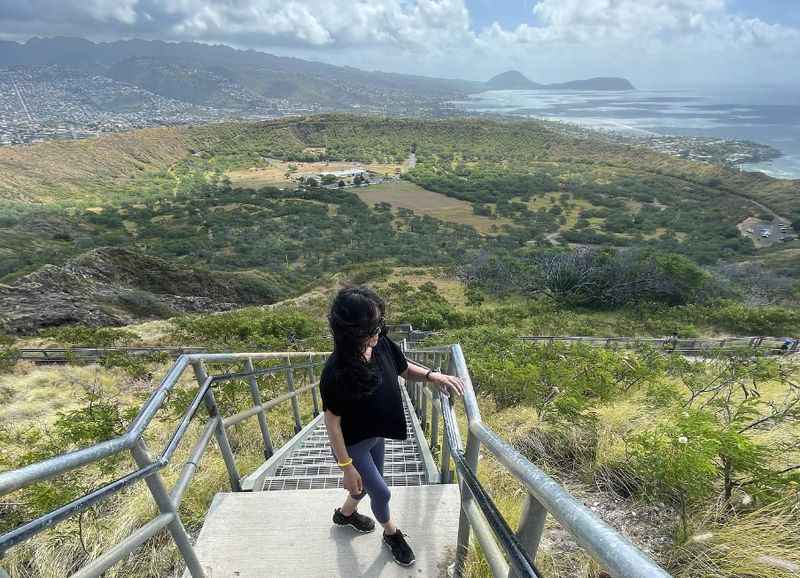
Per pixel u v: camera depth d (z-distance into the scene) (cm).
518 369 711
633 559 73
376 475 218
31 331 2152
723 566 219
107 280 2905
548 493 108
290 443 425
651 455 287
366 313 180
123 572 265
